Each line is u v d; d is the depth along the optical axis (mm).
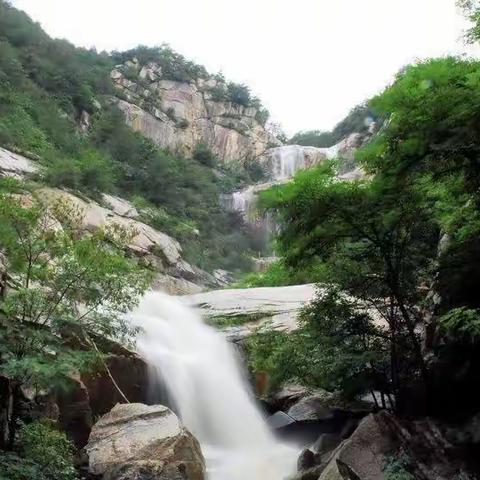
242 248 36281
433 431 6918
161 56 52625
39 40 34406
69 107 32812
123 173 30328
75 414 8273
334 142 56156
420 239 8711
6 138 23375
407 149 6059
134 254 21297
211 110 52188
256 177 49219
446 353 8023
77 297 7664
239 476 8977
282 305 15703
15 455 6090
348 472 6723
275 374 9570
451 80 6043
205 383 12102
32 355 6414
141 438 7844
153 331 12922
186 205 34031
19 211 7328
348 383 8281
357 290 8531
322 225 7758
